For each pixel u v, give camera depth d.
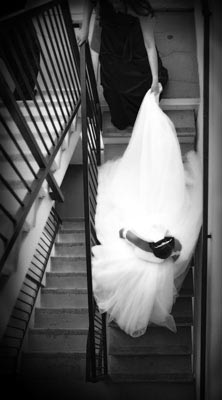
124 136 4.55
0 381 4.95
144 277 3.87
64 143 4.14
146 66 4.12
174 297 4.07
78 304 6.55
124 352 4.33
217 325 3.57
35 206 3.46
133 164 4.16
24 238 3.34
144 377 4.36
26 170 3.43
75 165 8.26
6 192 3.18
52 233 7.47
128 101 4.26
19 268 3.27
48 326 6.27
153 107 4.08
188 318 4.34
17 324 5.74
